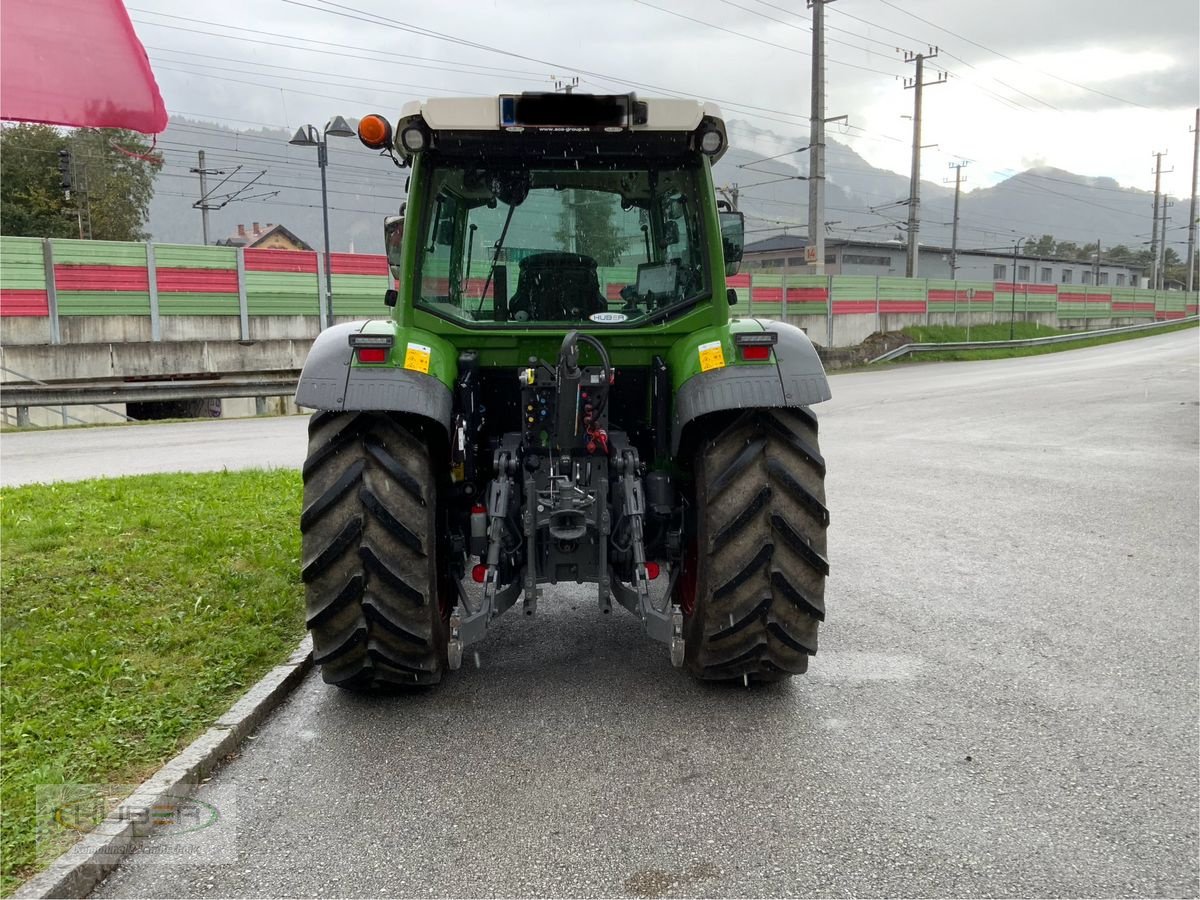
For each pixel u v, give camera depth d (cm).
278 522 675
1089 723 356
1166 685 393
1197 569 575
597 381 371
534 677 414
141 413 2141
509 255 392
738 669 380
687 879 257
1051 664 420
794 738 346
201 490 813
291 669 403
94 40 378
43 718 342
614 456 385
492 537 364
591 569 382
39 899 240
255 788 312
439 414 348
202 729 344
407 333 371
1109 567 584
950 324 3941
